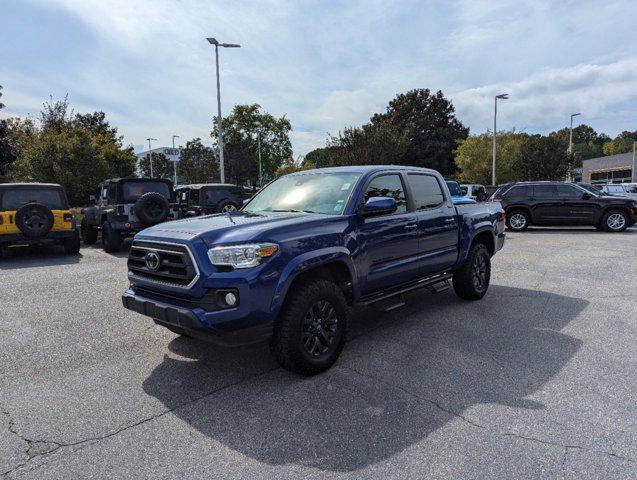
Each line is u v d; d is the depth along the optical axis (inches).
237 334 133.3
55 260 401.7
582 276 307.0
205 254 134.1
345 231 160.1
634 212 592.1
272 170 2406.5
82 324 208.5
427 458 104.3
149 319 215.6
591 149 3961.6
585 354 166.6
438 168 2014.0
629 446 107.7
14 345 182.1
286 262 138.4
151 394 138.6
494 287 276.5
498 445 109.0
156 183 467.2
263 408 128.9
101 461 104.7
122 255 432.1
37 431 117.8
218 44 893.8
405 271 190.2
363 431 116.2
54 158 732.0
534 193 623.2
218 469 101.3
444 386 141.4
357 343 180.7
